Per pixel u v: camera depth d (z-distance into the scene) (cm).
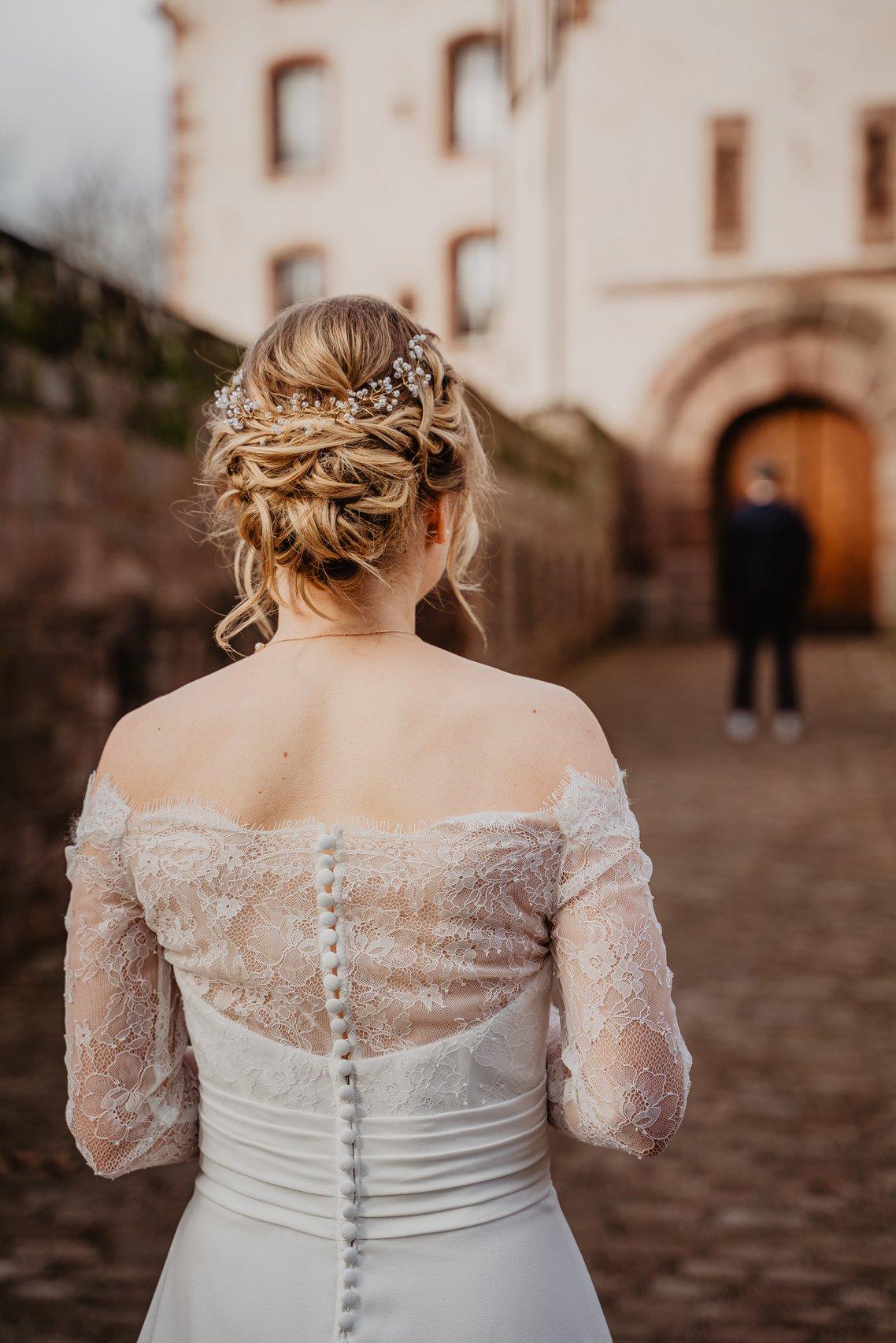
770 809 650
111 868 99
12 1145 288
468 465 107
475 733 95
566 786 94
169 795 97
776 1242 248
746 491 1666
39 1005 377
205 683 103
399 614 102
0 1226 254
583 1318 98
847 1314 224
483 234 1939
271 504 98
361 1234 92
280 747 95
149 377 494
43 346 416
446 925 91
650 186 1619
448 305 1959
